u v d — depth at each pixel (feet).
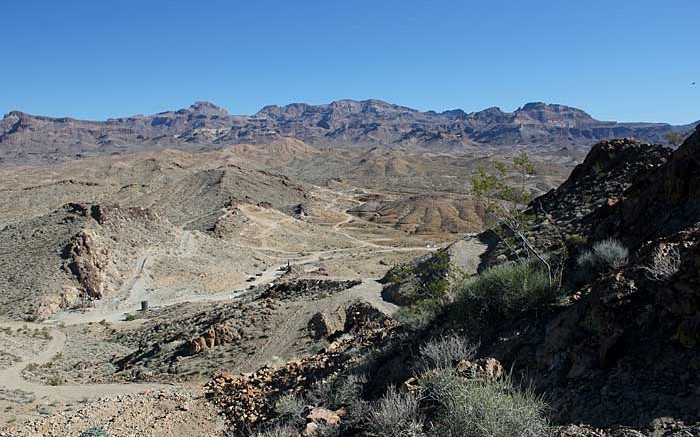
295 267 265.54
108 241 234.79
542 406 19.77
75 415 49.14
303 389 38.60
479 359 25.86
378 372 33.81
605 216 52.03
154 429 40.19
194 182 570.46
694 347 19.88
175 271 236.43
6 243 229.45
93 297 201.05
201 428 39.47
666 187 36.91
